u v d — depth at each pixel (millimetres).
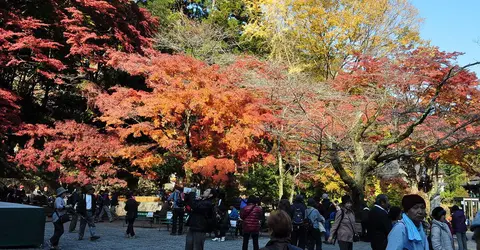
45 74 25859
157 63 22156
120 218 25391
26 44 24562
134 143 27922
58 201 12555
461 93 19188
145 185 31547
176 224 17922
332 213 17156
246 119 20766
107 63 25828
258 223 11359
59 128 25125
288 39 32312
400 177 30641
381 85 19844
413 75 18484
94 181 24828
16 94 25406
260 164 27141
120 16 30547
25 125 24484
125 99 22984
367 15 30625
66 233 17172
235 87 22875
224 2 39469
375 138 22250
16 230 12180
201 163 20688
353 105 21422
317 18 30891
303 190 30109
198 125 23031
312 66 32531
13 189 24719
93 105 28516
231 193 27375
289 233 3699
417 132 19453
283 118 20234
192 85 21234
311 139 19188
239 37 37344
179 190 18109
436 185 29141
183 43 31969
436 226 5828
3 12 25547
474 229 9453
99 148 24266
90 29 27625
